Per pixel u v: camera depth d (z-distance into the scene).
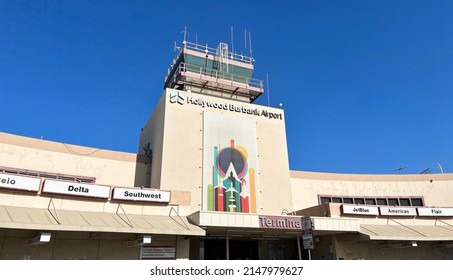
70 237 15.66
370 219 22.64
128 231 14.95
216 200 21.41
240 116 24.30
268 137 24.53
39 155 21.06
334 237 20.78
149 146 25.36
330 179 28.89
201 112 23.31
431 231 21.88
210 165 22.06
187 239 17.44
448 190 29.67
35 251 14.80
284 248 22.42
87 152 22.69
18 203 15.12
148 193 17.84
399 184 29.61
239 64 29.00
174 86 27.83
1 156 19.83
